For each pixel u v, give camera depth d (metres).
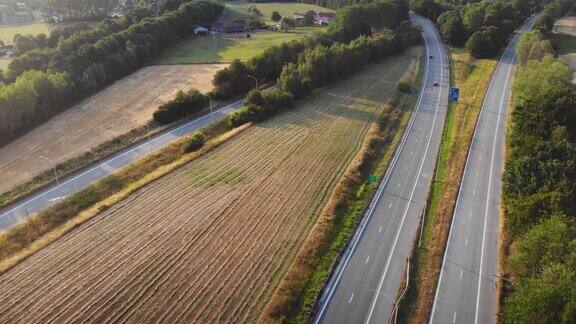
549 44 131.38
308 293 54.84
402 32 168.12
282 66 131.25
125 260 59.94
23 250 63.12
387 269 59.06
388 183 78.94
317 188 75.81
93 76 123.44
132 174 83.81
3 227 70.50
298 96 114.44
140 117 107.31
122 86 127.19
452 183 78.62
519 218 59.84
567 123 84.00
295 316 51.88
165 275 57.31
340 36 155.62
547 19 180.88
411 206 72.38
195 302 53.28
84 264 59.47
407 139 95.31
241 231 65.31
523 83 107.25
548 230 52.03
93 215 69.50
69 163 87.62
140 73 137.88
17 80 106.69
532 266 51.31
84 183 81.94
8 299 54.12
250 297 53.94
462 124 101.81
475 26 169.38
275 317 51.12
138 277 57.06
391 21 177.25
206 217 68.44
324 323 51.16
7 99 95.81
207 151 89.06
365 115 105.31
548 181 63.72
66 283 56.38
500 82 128.00
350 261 60.34
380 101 114.00
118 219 68.56
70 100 114.75
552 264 47.44
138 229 66.12
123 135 98.31
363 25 164.88
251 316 51.41
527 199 60.34
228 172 81.44
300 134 95.75
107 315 51.66
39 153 91.44
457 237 65.50
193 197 73.81
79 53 129.12
